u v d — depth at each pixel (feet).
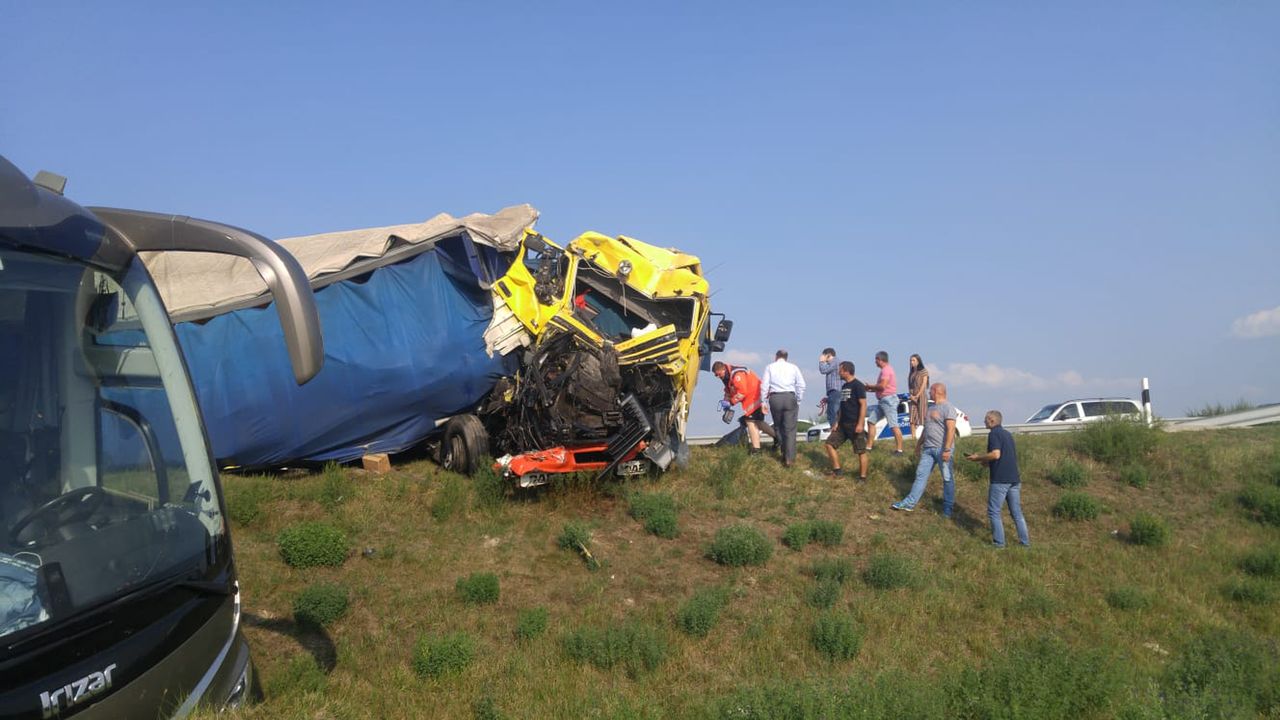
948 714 20.11
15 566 10.32
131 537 11.67
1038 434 56.90
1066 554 36.60
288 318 12.59
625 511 36.73
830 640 26.45
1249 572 36.24
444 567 29.94
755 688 21.08
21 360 11.39
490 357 38.29
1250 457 49.19
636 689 23.41
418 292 37.83
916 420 51.80
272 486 34.83
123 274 13.05
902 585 31.78
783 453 45.55
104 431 12.09
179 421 13.15
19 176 12.00
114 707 10.36
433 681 22.50
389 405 37.68
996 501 37.04
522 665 23.75
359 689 21.59
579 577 30.50
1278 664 23.89
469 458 38.14
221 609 12.63
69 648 10.13
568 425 35.70
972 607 30.99
